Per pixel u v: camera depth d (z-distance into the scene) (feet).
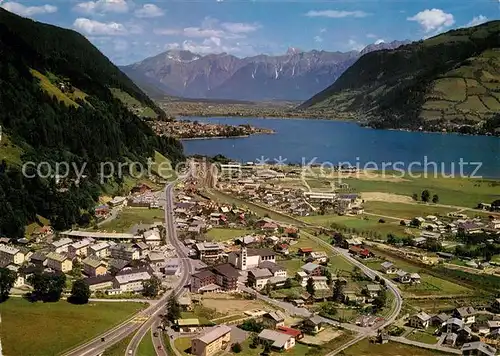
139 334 573.33
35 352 518.37
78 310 620.49
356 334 606.96
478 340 605.31
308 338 588.50
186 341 561.84
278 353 542.57
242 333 583.58
